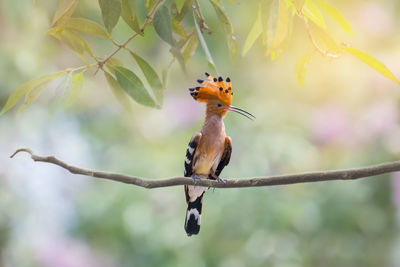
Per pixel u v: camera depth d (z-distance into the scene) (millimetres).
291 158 12336
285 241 12016
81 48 4582
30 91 4535
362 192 11984
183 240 12039
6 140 12570
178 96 14430
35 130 12773
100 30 4430
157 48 13758
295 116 13242
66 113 14008
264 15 3959
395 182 11742
